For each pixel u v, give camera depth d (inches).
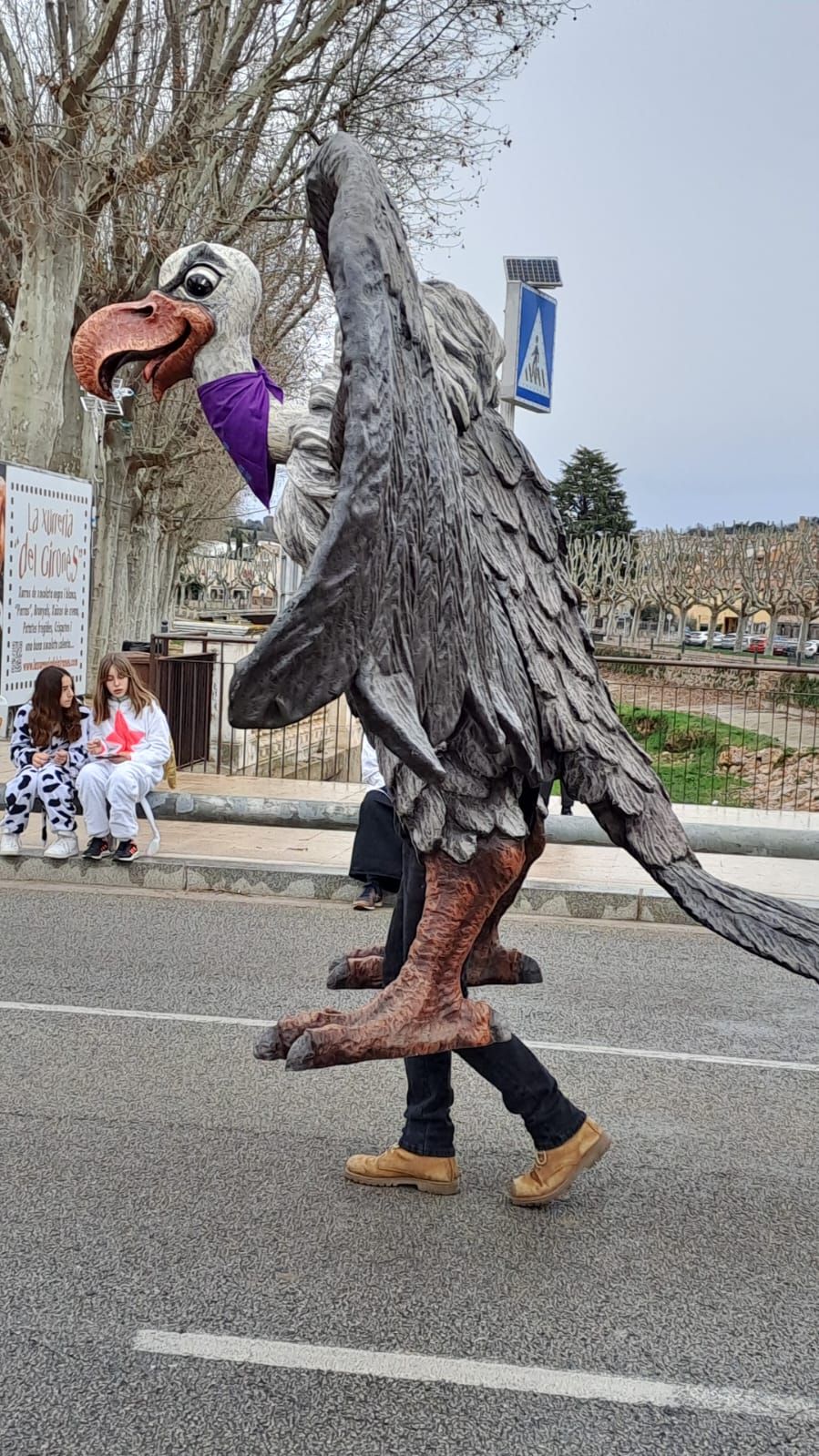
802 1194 168.9
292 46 619.2
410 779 141.4
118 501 951.0
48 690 361.7
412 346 132.9
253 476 174.1
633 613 2551.7
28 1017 237.0
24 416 591.8
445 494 134.3
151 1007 245.0
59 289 594.6
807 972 146.9
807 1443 115.0
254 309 180.4
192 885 354.3
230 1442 112.5
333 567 121.9
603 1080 213.3
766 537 2178.9
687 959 300.7
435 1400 119.6
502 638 145.1
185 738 520.7
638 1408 119.5
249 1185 165.8
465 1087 209.0
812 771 455.8
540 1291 139.9
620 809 151.2
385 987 157.9
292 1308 134.6
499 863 143.2
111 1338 128.3
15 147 572.4
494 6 651.5
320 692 123.4
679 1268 146.5
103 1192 162.7
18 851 361.1
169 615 1979.6
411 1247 149.3
